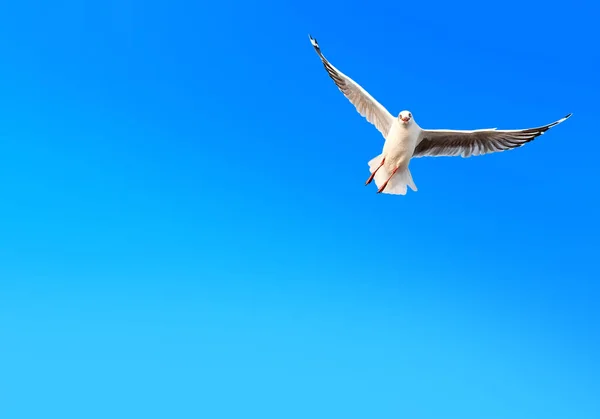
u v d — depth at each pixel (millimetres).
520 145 13250
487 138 13430
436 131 13109
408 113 12461
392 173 13008
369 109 13547
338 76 13625
